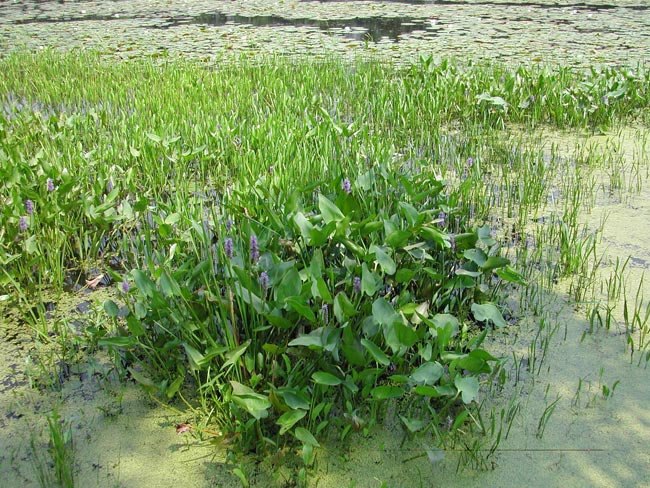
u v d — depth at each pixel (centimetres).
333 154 438
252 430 208
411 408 224
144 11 1341
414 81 624
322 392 218
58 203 340
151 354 249
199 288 257
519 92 592
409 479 200
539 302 292
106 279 318
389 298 268
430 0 1480
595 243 334
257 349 232
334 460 207
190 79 660
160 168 425
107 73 730
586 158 474
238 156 429
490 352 258
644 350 260
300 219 261
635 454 210
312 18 1219
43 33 1057
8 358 257
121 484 199
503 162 467
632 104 591
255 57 829
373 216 287
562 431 219
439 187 320
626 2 1375
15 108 539
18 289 281
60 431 213
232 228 289
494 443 214
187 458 209
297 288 228
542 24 1081
